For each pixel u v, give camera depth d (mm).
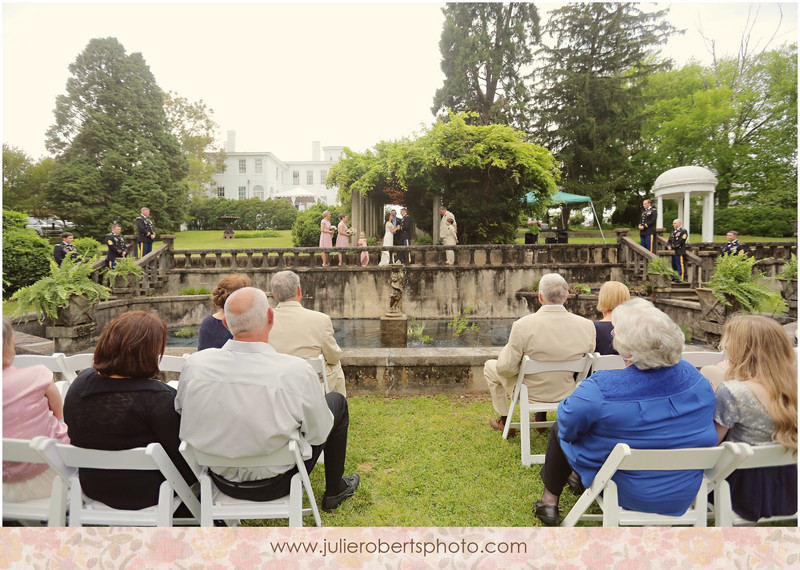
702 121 23266
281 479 1915
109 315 9273
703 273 10719
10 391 1853
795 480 1839
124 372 1751
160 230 25281
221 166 36156
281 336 2881
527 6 20172
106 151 23484
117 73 24500
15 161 24406
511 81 20766
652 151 26031
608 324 3143
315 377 1884
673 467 1704
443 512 2371
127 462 1728
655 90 26562
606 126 23234
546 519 2221
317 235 18531
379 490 2607
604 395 1787
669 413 1735
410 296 12852
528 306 12625
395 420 3686
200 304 11688
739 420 1795
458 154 14562
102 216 23047
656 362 1748
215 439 1730
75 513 1805
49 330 6156
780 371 1749
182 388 1777
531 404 2920
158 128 26000
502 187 15914
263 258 13047
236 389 1738
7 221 10539
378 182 16500
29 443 1651
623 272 12828
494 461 2936
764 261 10844
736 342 1866
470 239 17094
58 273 6152
